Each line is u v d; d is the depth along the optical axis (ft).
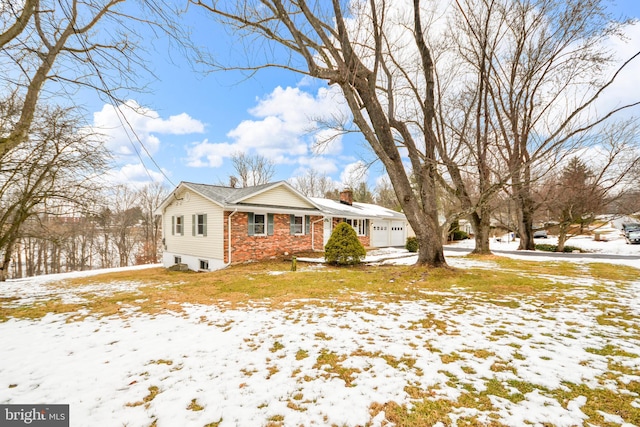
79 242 80.53
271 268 35.14
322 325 14.19
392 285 23.49
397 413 7.34
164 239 53.47
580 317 14.83
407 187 26.96
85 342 12.55
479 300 18.51
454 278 24.75
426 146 27.89
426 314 15.72
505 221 83.76
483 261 36.81
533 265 33.19
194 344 12.10
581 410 7.32
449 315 15.48
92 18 15.42
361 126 24.85
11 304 20.36
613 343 11.49
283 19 20.13
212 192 43.19
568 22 26.11
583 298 18.57
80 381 9.25
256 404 7.87
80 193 29.84
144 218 94.79
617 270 29.55
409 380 8.94
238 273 32.24
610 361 9.96
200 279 29.89
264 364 10.20
